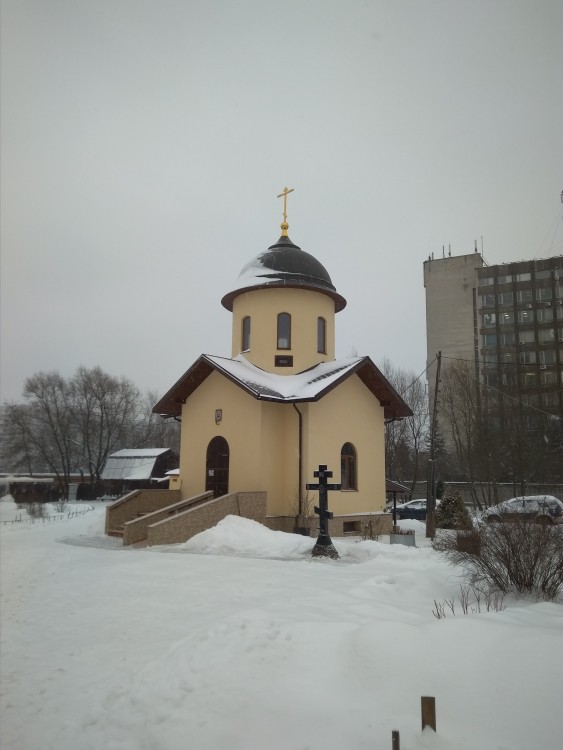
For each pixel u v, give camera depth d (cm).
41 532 2336
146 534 1844
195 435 2339
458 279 7069
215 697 513
